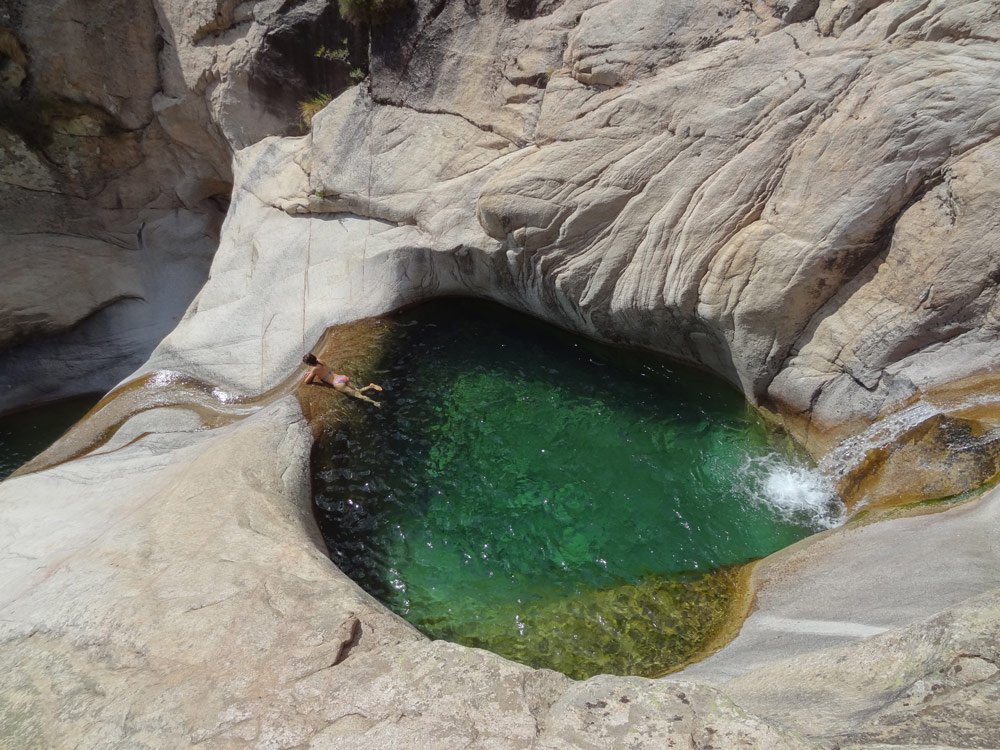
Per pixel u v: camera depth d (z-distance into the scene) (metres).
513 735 3.60
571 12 9.20
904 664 3.49
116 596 5.48
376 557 7.12
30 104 13.02
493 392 9.22
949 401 6.69
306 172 11.33
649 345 9.23
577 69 8.84
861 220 6.89
